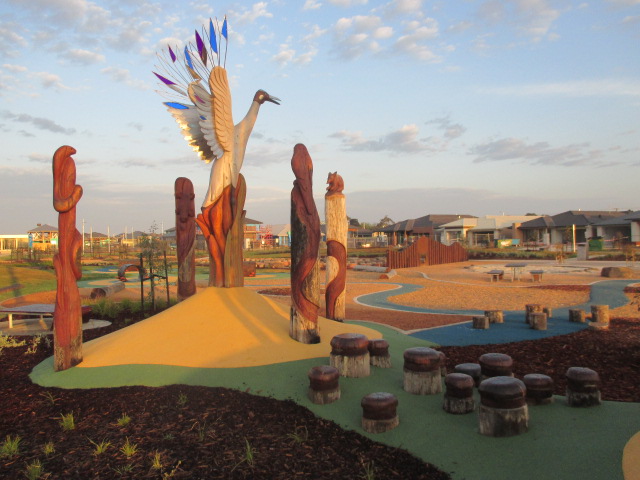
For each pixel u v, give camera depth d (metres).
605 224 53.34
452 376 5.79
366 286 23.31
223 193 9.80
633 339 9.71
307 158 8.04
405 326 11.98
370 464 4.81
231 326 8.20
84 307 12.34
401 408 5.90
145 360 7.39
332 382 6.08
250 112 10.59
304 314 7.88
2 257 42.56
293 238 8.02
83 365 7.51
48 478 4.71
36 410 6.30
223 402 6.17
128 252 54.12
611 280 23.14
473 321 11.69
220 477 4.66
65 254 7.48
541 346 9.53
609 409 5.53
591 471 4.29
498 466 4.57
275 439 5.33
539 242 60.78
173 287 21.39
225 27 9.87
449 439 5.12
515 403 5.05
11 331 11.71
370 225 120.00
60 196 7.41
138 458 5.03
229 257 9.78
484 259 44.62
